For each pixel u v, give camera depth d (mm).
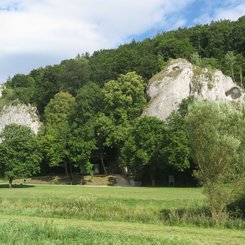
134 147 90250
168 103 118312
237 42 161125
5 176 82625
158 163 87875
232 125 33906
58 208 38906
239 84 138375
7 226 22000
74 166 105125
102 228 28141
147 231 27391
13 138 85625
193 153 34250
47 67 177125
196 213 35312
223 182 33094
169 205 40500
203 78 122500
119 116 110562
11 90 169875
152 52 164250
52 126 120812
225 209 33125
